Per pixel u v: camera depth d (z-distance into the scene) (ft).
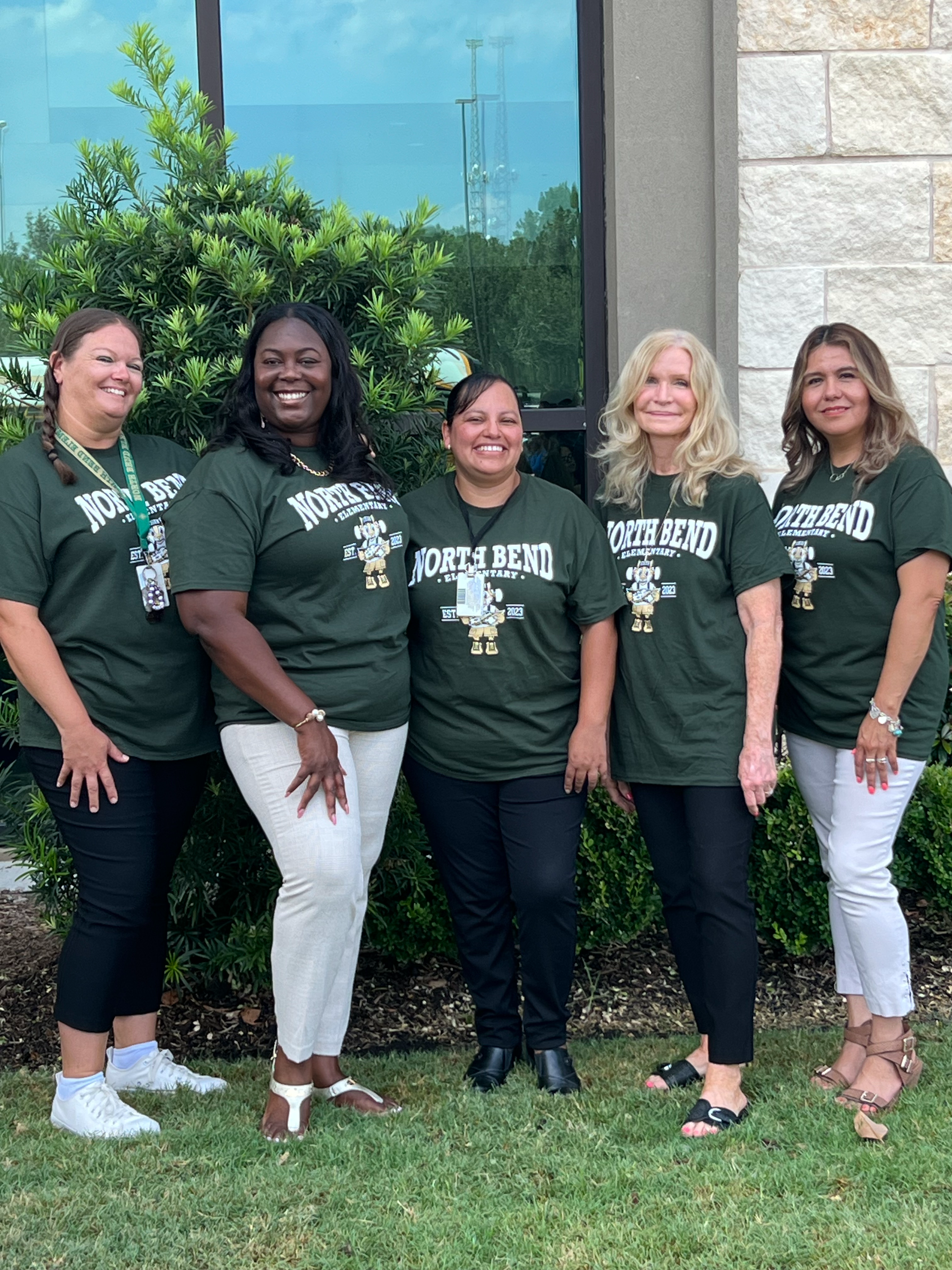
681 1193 8.26
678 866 9.94
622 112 15.55
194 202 11.05
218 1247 7.71
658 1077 10.16
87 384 9.07
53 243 12.60
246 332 10.47
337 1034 9.73
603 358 16.98
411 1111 9.60
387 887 12.17
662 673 9.60
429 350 11.02
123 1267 7.50
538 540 9.67
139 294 10.63
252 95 16.87
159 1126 9.34
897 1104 9.52
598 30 16.57
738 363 15.64
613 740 10.07
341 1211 8.10
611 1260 7.49
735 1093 9.42
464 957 10.28
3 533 8.79
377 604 9.20
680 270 15.79
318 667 9.01
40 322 10.34
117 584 9.11
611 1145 8.91
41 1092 10.15
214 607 8.57
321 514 8.94
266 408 9.00
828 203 15.34
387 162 17.11
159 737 9.39
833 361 9.52
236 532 8.64
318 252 10.63
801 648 9.83
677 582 9.55
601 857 12.53
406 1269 7.47
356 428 9.48
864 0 15.03
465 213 17.19
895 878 12.89
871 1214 7.91
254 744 8.96
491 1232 7.81
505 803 9.91
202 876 11.27
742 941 9.38
